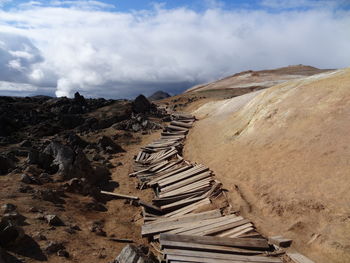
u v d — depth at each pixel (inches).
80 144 1022.4
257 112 763.4
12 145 1009.5
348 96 556.4
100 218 476.7
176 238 367.9
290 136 571.5
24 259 292.8
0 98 1620.3
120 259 302.4
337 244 322.0
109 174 758.5
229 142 754.2
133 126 1316.4
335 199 375.6
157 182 650.2
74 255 323.6
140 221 484.1
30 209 412.5
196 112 1512.1
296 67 3863.2
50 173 646.5
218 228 398.9
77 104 1670.8
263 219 414.3
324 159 454.0
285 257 335.0
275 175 490.0
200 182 575.8
